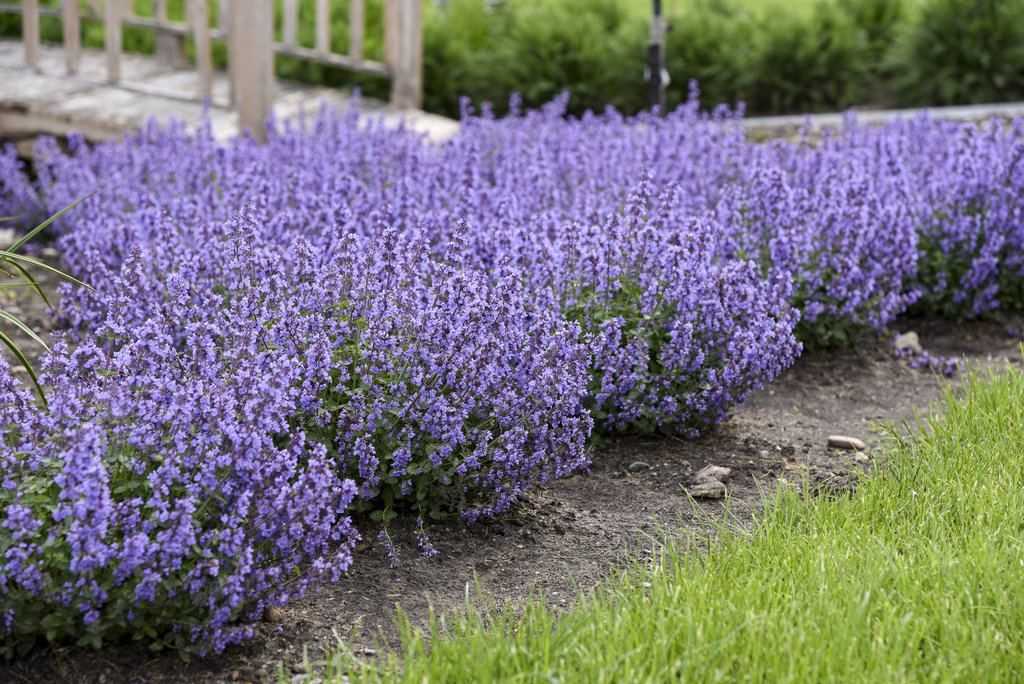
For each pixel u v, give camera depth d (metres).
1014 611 3.09
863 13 15.13
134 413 3.38
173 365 3.81
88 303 5.09
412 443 3.90
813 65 13.55
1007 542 3.55
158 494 3.04
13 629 3.03
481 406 4.09
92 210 6.54
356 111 8.20
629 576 3.71
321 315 4.10
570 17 13.88
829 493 4.19
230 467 3.21
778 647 2.85
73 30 10.45
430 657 3.14
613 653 2.85
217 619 3.08
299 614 3.48
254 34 8.80
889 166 6.91
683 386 4.87
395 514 4.03
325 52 10.66
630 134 8.00
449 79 13.59
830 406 5.49
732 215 5.91
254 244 4.95
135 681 3.08
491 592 3.67
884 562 3.36
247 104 8.97
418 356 4.01
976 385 4.89
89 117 9.23
